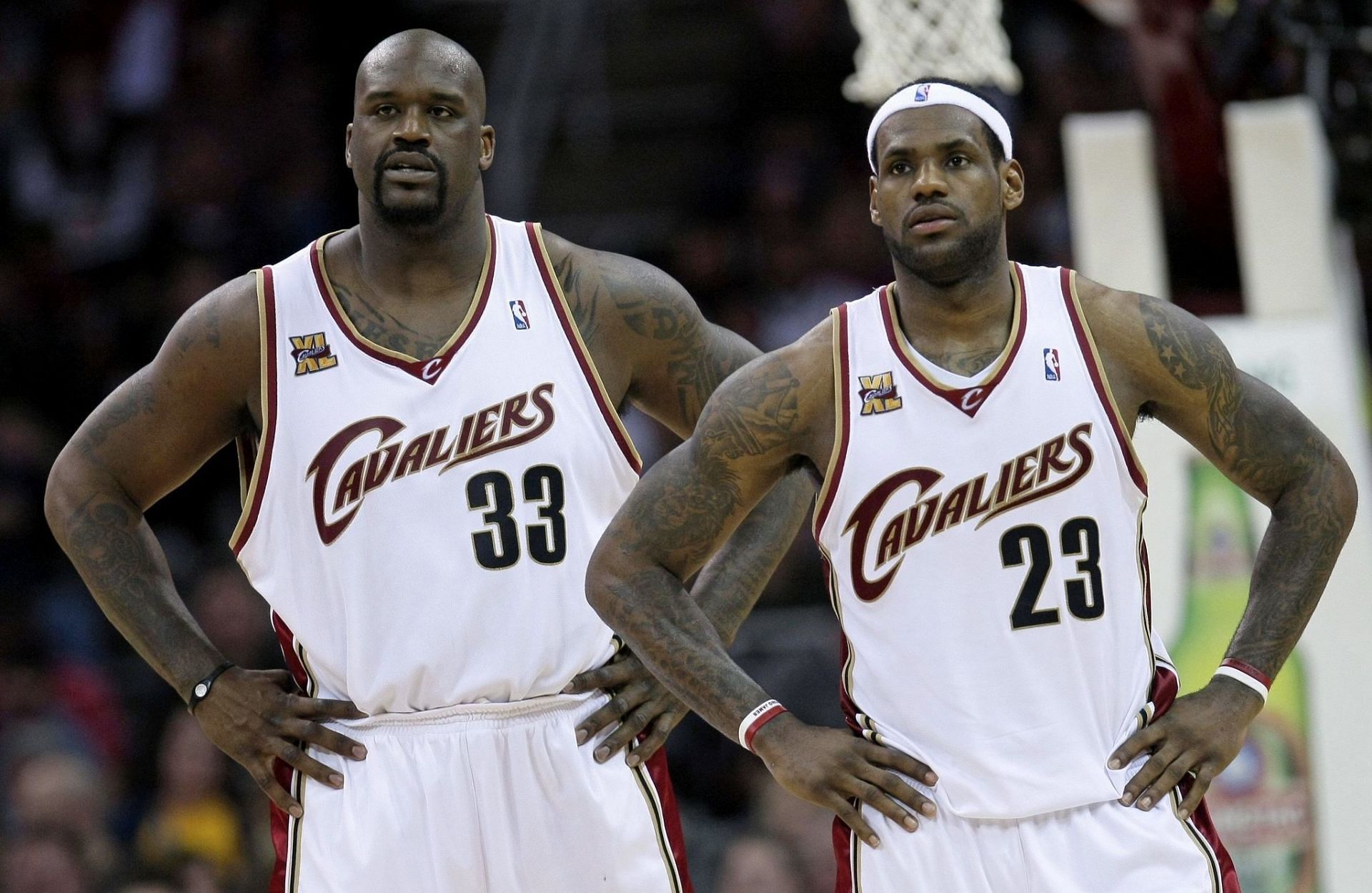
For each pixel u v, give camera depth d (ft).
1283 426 49.75
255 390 53.47
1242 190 79.41
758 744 48.21
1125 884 46.68
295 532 52.80
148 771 114.73
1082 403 48.01
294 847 52.11
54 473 54.65
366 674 51.80
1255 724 75.92
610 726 53.57
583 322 54.60
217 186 154.81
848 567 48.37
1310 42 81.92
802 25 155.53
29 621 124.57
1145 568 49.11
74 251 154.20
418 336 53.11
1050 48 146.41
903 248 47.83
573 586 52.85
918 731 47.44
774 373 48.98
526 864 52.31
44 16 162.71
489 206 152.76
